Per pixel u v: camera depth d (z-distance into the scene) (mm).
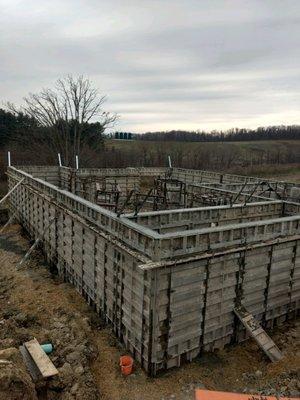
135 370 9820
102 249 11773
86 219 13000
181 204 20422
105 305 11914
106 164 52781
